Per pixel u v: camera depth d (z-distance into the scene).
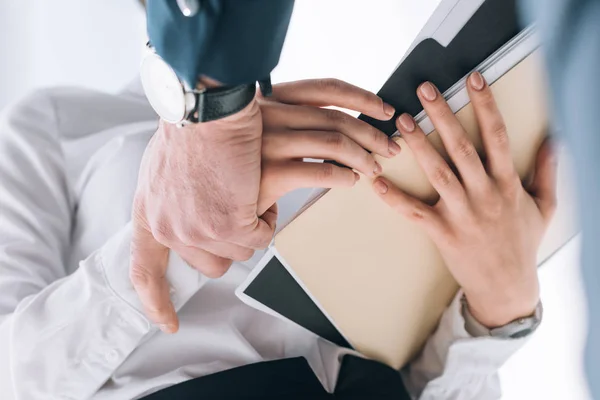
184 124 0.60
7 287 0.99
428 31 0.60
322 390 0.88
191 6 0.49
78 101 1.19
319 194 0.72
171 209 0.73
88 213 1.12
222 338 0.92
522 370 1.19
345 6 1.59
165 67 0.56
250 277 0.77
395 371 0.93
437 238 0.74
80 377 0.86
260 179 0.69
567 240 0.87
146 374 0.90
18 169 1.09
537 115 0.67
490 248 0.75
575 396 1.12
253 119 0.63
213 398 0.84
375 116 0.67
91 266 0.87
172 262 0.84
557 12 0.22
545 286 1.16
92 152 1.17
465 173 0.67
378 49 1.51
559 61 0.22
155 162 0.72
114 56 1.77
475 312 0.85
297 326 0.92
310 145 0.66
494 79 0.61
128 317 0.86
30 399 0.85
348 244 0.75
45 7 1.83
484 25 0.58
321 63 1.57
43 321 0.86
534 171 0.75
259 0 0.50
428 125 0.65
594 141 0.20
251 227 0.73
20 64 1.78
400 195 0.69
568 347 1.14
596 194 0.20
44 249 1.05
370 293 0.82
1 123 1.15
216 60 0.53
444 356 0.90
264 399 0.85
